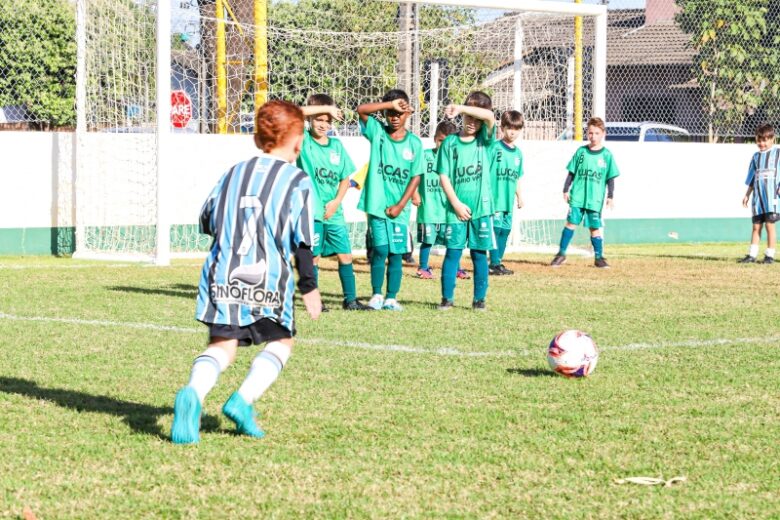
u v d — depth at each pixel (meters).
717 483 4.72
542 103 20.69
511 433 5.57
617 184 20.66
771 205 16.61
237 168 5.30
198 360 5.20
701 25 21.67
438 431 5.61
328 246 10.67
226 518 4.19
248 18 19.19
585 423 5.80
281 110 5.38
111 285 12.46
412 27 20.17
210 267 5.17
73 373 7.07
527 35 20.52
